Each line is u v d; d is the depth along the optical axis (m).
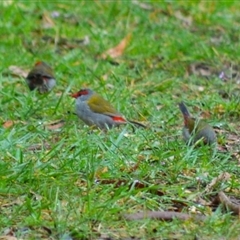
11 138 11.68
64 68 16.02
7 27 18.19
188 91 15.38
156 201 10.20
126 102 14.17
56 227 9.30
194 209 10.10
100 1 20.19
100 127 12.88
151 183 10.70
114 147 11.51
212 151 11.79
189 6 20.91
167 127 13.12
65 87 15.12
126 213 9.71
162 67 16.72
